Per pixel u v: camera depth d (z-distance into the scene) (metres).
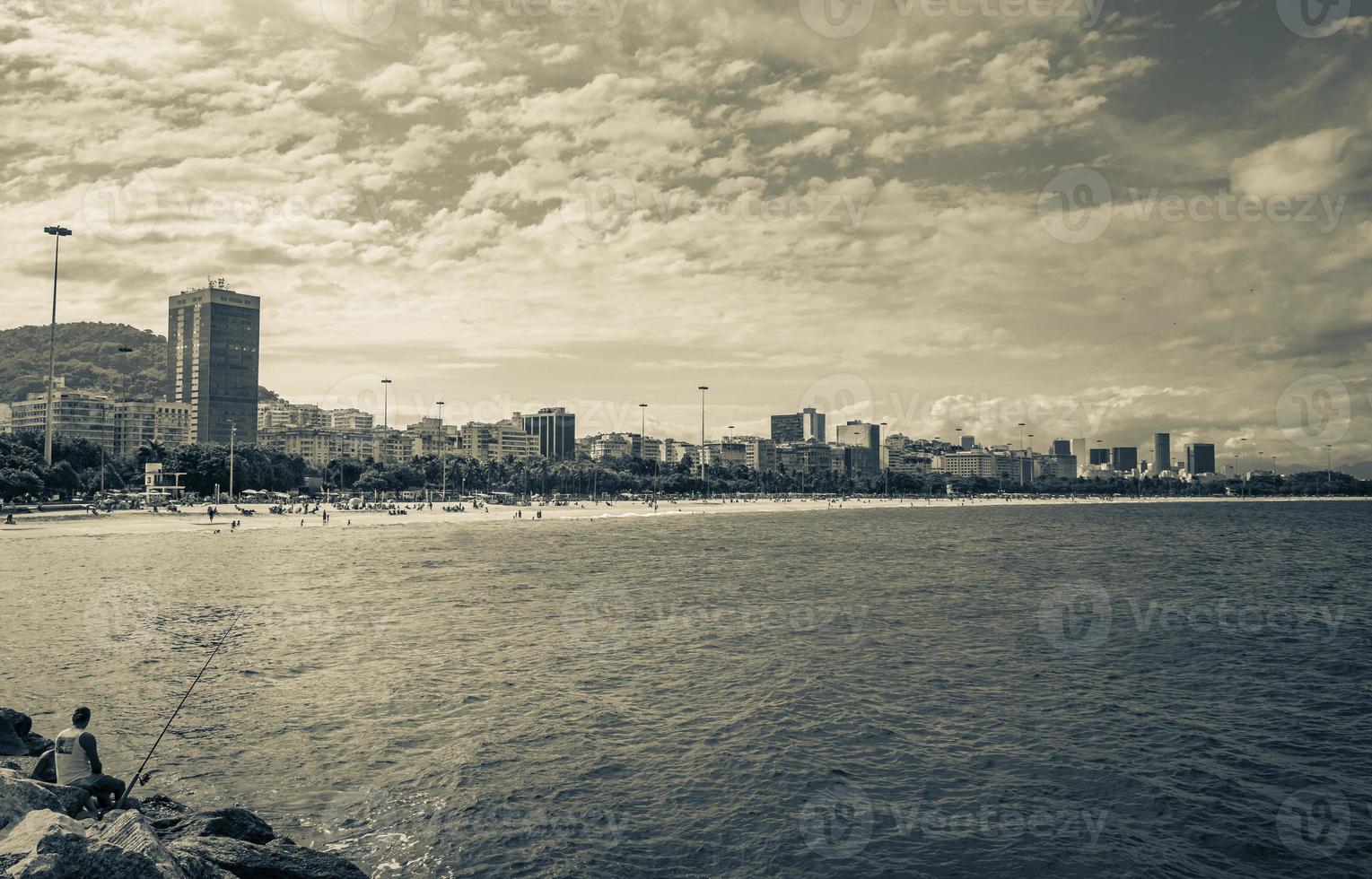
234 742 23.14
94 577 58.12
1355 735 25.19
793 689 29.55
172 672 30.83
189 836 14.88
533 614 45.69
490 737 23.86
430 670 31.86
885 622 43.81
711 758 22.50
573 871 16.17
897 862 16.91
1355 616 47.31
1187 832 18.53
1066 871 16.77
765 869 16.47
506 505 189.62
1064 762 22.67
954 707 27.64
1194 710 27.59
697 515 178.62
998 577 67.75
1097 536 123.50
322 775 20.83
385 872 16.03
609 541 101.62
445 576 63.16
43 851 10.68
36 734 21.55
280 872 14.23
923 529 137.50
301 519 123.38
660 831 18.03
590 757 22.41
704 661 33.81
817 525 149.50
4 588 52.00
